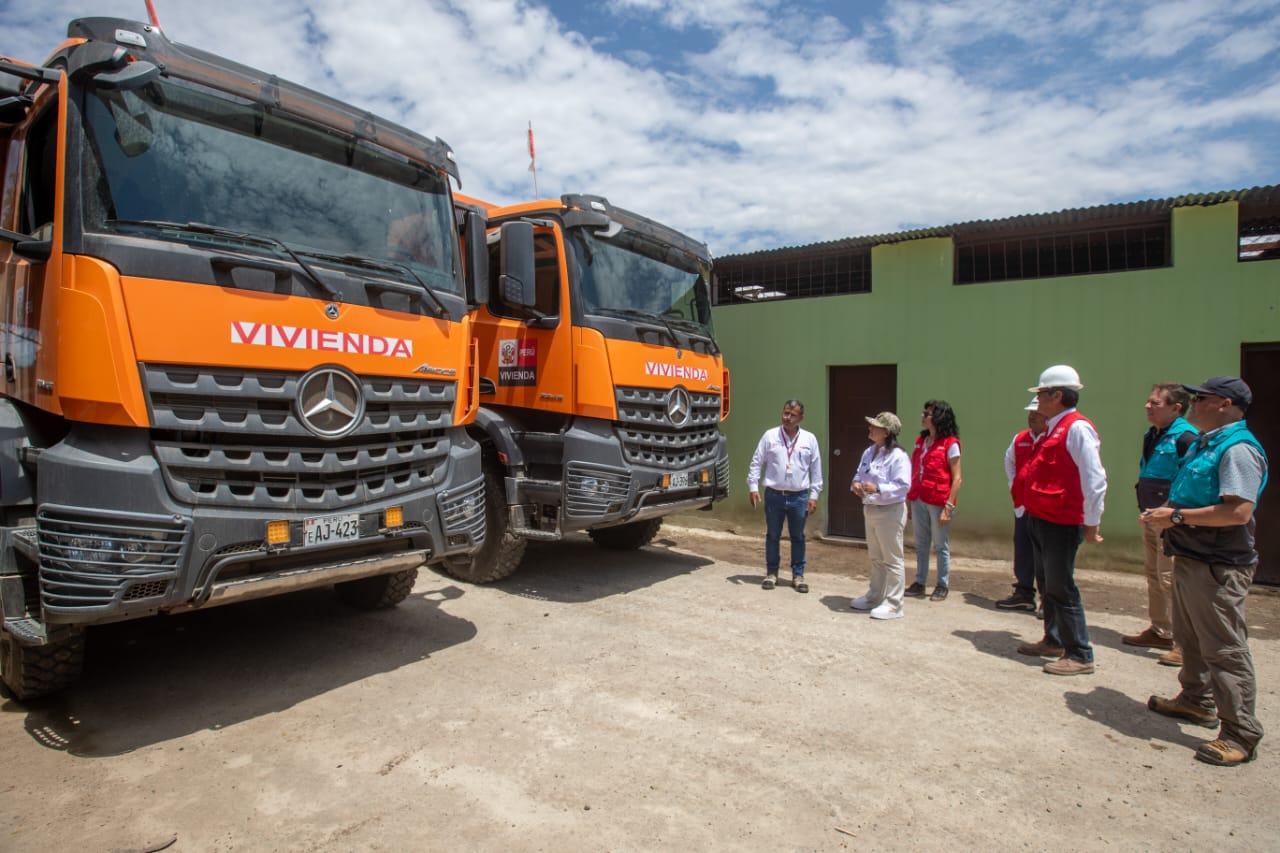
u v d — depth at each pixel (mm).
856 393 9227
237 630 5434
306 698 4238
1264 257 7727
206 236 3588
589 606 6180
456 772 3414
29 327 3662
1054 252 8195
